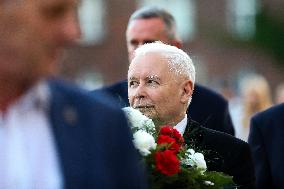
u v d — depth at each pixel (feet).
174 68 25.27
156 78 25.04
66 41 12.21
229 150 26.13
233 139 26.43
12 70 12.05
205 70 222.28
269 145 32.24
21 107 12.37
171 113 25.36
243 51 221.25
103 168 12.74
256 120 32.73
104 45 215.51
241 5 222.69
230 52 221.66
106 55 215.51
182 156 21.30
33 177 12.35
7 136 12.32
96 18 215.72
